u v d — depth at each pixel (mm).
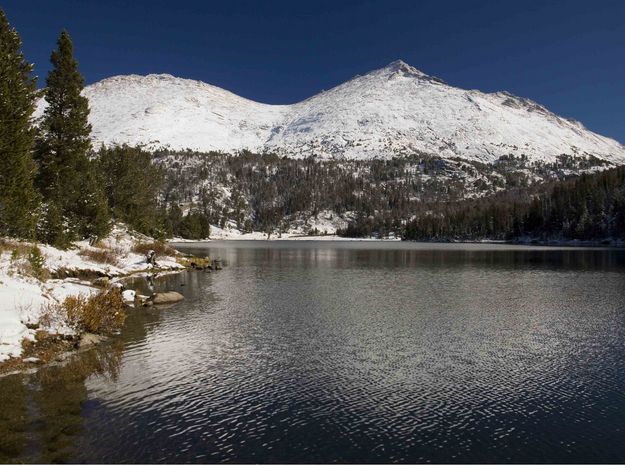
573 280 45531
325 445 11164
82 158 52719
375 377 16047
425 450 11016
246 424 12211
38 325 19391
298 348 19609
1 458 10016
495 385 15352
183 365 17094
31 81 36000
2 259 27188
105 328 22078
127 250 57219
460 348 19766
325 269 58844
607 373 16594
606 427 12281
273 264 68000
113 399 13656
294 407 13398
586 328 23625
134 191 69250
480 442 11430
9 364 16234
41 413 12516
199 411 12953
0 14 35438
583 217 143375
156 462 10156
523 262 70500
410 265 65938
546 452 10977
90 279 36844
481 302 31781
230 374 16172
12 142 30031
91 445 10789
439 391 14789
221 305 29922
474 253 99062
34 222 33344
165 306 29453
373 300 32375
